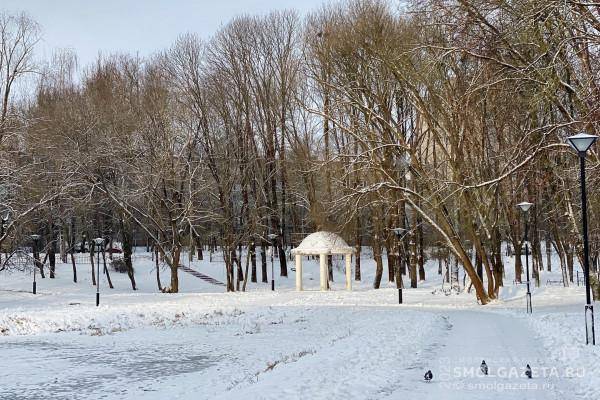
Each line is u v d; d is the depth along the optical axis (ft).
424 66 94.22
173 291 157.58
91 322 91.45
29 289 173.68
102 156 152.46
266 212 188.14
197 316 96.94
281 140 174.81
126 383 46.29
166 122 157.58
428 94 113.50
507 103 86.58
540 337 53.72
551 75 67.87
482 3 71.87
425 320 71.72
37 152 150.20
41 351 64.64
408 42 105.09
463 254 111.14
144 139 159.33
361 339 54.65
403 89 112.47
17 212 141.08
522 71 71.56
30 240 182.09
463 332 58.70
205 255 258.98
